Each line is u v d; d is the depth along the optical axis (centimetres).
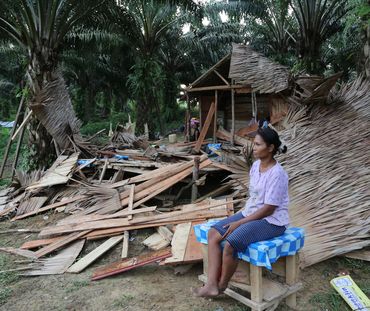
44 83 799
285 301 322
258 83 788
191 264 388
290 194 472
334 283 341
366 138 518
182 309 320
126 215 513
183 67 2358
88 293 354
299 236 300
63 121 796
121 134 1023
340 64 1761
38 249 473
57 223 521
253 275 290
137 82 1540
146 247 452
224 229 290
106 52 1681
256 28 1903
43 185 632
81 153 794
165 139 1455
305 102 634
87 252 449
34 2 802
